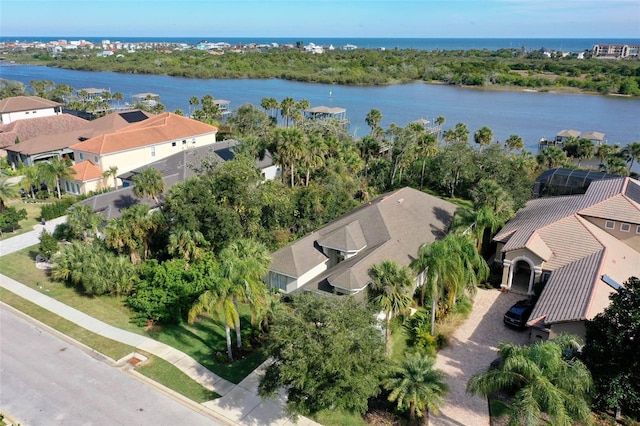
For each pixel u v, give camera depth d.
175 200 41.69
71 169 63.53
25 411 26.27
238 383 28.91
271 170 66.94
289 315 24.20
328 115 125.25
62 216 58.41
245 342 32.38
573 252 38.47
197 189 41.94
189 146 76.50
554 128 119.25
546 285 35.53
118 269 38.59
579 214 43.06
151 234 42.56
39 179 61.56
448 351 32.41
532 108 148.38
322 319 23.47
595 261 35.94
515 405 21.03
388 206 45.94
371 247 41.22
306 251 41.78
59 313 36.72
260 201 44.75
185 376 29.48
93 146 66.69
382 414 26.16
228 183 43.50
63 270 40.16
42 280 42.16
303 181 62.78
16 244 50.12
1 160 77.00
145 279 38.91
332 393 22.14
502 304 38.47
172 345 32.91
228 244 41.16
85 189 64.06
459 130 87.25
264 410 26.59
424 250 32.41
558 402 20.36
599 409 25.94
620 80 186.25
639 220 40.66
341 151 67.75
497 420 25.86
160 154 72.50
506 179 56.81
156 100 150.00
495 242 46.19
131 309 37.62
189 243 39.72
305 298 25.09
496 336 34.09
